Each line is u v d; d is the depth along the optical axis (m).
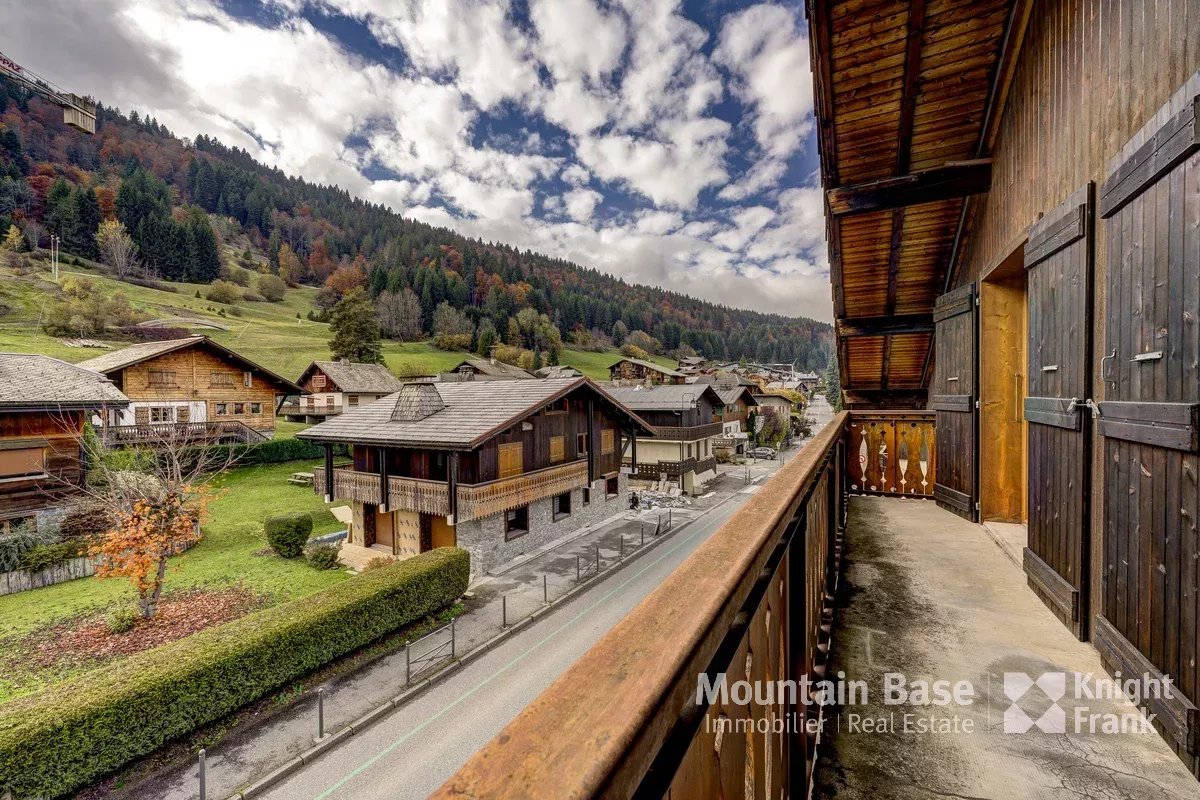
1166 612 1.81
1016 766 1.68
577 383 14.56
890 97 4.03
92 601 10.12
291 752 6.38
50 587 10.79
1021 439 4.45
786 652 1.61
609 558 13.82
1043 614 2.81
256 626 7.46
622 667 0.59
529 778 0.40
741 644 1.02
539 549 14.51
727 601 0.80
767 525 1.16
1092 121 2.59
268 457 23.22
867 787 1.62
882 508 5.30
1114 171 2.27
